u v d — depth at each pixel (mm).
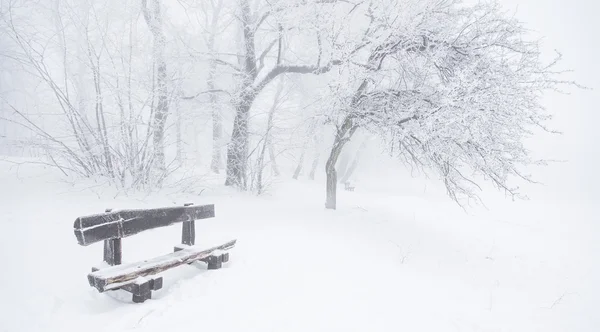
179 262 3818
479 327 3918
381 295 4227
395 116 7828
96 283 3018
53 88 7996
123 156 8398
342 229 7324
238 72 11820
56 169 9086
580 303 5723
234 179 11672
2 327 2756
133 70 9000
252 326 3023
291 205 10039
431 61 7574
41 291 3439
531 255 8750
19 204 6367
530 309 5078
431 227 9664
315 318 3309
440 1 7961
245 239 5816
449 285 5426
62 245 4754
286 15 9641
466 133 6574
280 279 4191
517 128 7164
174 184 9617
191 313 3162
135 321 2941
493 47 7543
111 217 3271
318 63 9359
